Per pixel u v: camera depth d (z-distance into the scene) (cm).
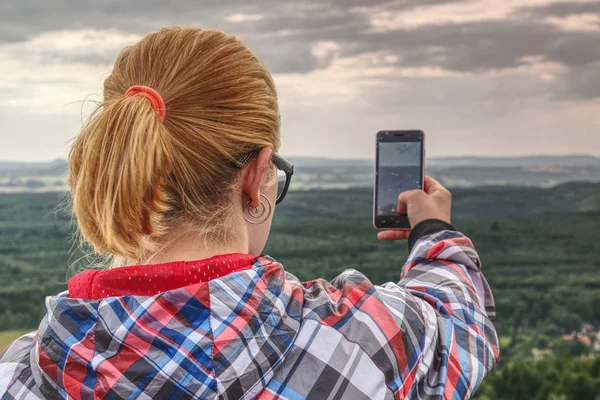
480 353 85
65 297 73
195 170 75
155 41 79
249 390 69
